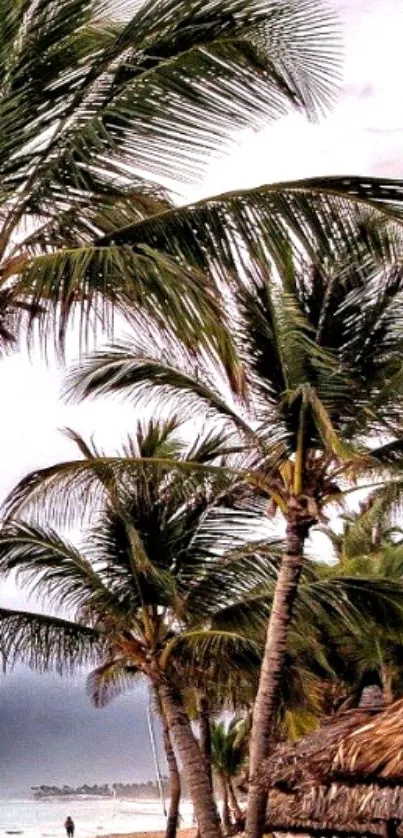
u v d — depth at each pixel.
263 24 6.17
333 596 13.95
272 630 12.44
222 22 6.13
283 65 6.23
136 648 14.94
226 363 5.21
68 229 6.33
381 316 12.59
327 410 12.55
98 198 6.20
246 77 6.19
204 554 14.93
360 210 5.81
